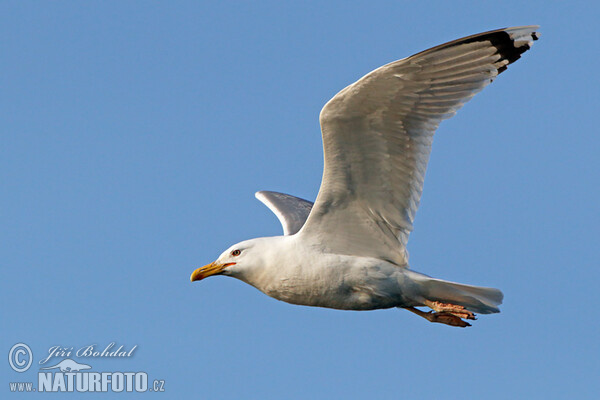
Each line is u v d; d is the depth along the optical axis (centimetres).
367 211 1310
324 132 1229
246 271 1383
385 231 1323
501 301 1347
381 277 1338
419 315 1416
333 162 1261
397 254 1338
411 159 1259
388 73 1177
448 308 1331
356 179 1279
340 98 1188
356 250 1348
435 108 1234
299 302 1379
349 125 1221
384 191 1287
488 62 1227
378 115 1215
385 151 1250
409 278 1345
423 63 1191
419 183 1272
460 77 1229
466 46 1202
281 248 1361
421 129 1243
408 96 1209
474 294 1348
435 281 1338
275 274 1360
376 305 1371
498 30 1205
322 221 1333
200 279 1401
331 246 1349
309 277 1345
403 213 1295
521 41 1226
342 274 1341
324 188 1292
